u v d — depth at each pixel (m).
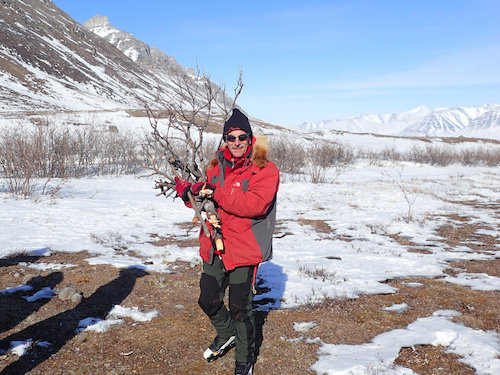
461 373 3.00
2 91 68.75
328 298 4.53
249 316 2.96
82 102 78.81
